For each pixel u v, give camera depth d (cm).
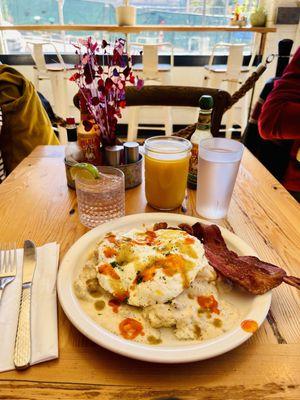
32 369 46
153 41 352
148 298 51
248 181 103
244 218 84
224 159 76
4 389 43
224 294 56
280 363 47
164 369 46
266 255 70
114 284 54
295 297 59
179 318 50
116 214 82
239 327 48
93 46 79
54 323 52
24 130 163
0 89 158
